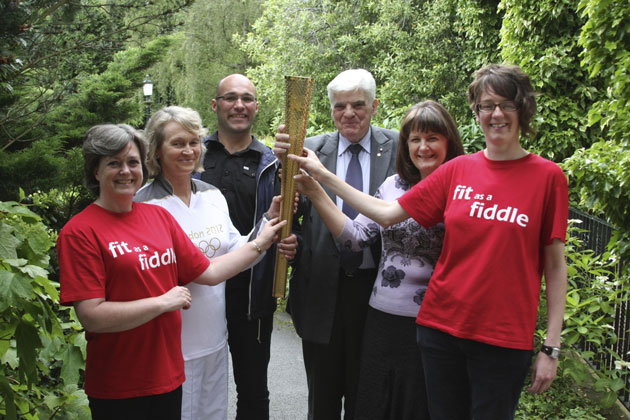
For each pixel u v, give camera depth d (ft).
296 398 12.22
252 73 44.68
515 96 6.13
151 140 7.63
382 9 37.88
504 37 20.95
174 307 6.25
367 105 8.87
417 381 7.58
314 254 8.71
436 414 6.75
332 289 8.58
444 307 6.53
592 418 10.77
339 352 8.84
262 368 9.27
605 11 11.09
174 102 60.18
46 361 7.83
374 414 7.90
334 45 41.39
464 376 6.67
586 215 13.67
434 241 7.60
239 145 9.74
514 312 6.12
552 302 6.21
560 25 19.54
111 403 6.24
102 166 6.29
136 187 6.48
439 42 34.86
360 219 8.34
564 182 6.16
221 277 7.46
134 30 13.30
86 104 12.71
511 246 6.13
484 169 6.49
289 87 7.68
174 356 6.64
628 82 10.53
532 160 6.30
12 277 6.43
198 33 56.03
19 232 6.92
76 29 12.43
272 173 9.46
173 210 7.72
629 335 11.16
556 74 19.51
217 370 7.95
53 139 11.66
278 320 17.66
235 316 9.07
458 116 33.12
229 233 8.38
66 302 5.93
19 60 9.59
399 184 8.23
